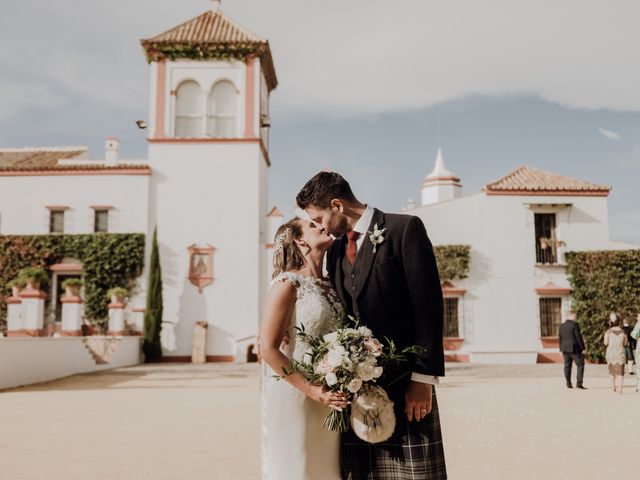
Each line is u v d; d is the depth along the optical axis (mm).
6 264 28922
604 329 28250
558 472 6230
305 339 3477
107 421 9664
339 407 3377
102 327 28500
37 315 23266
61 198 29500
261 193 30953
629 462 6695
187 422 9570
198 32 31281
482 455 7109
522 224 29484
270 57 31703
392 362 3402
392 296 3473
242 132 30141
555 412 10758
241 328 28766
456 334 28859
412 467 3395
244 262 29266
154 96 30234
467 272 29125
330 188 3605
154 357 27750
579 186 29641
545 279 29312
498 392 14250
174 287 29000
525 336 28875
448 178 41312
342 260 3721
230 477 5969
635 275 28375
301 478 3604
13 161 31969
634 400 12547
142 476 6012
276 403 3688
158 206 29547
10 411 10828
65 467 6402
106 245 28953
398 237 3496
